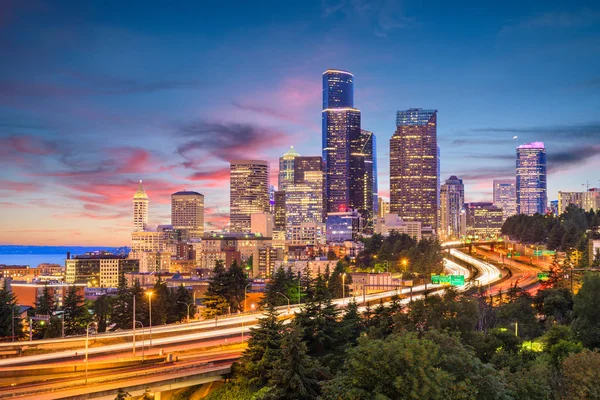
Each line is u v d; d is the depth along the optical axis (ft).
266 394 271.69
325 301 357.41
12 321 532.73
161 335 428.15
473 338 319.06
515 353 305.94
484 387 187.32
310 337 343.05
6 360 343.67
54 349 390.42
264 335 332.39
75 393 281.95
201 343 398.62
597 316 343.26
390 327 395.34
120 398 284.41
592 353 213.25
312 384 267.39
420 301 397.80
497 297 650.02
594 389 199.31
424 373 172.35
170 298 643.86
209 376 326.85
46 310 648.79
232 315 549.13
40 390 283.79
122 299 609.42
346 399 179.22
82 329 599.57
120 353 368.07
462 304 378.12
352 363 182.91
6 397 273.33
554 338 309.01
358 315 378.94
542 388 200.34
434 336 216.33
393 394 175.01
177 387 314.55
